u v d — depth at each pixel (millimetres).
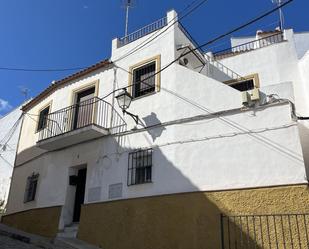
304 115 12055
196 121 10453
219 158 9641
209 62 14734
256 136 9320
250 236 8383
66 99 14594
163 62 12133
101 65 13844
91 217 11367
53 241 10531
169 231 9578
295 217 8109
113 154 11844
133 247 10039
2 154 21594
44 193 13531
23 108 17844
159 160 10656
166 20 12789
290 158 8719
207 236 8969
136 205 10477
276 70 13305
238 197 8953
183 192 9781
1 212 17797
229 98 10102
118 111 12508
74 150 13188
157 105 11531
